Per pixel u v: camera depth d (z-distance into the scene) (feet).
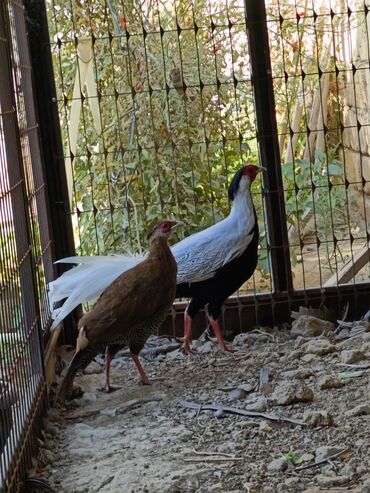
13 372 11.84
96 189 15.51
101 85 15.58
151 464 12.02
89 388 13.70
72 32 15.51
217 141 15.17
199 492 11.59
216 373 13.73
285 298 14.85
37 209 13.78
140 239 15.35
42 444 12.36
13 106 12.53
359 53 16.55
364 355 13.65
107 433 12.63
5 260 11.83
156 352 14.44
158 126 15.60
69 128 15.48
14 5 13.32
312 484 11.60
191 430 12.53
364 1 15.33
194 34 15.21
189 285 14.19
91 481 11.85
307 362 13.73
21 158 12.60
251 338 14.57
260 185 15.66
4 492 11.12
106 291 13.34
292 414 12.64
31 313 12.64
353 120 17.13
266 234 14.78
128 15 15.61
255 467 11.87
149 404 13.14
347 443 12.08
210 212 15.55
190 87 15.15
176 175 14.93
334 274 15.93
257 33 14.43
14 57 13.09
